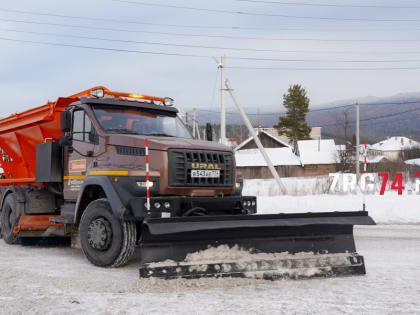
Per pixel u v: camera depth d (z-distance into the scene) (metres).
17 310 4.93
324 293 5.68
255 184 37.75
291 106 81.62
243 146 76.06
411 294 5.65
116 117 8.43
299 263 6.57
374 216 14.88
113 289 5.96
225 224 6.29
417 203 16.33
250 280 6.19
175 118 9.27
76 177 8.48
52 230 9.72
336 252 7.00
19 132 10.44
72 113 8.72
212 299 5.38
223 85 25.02
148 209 6.70
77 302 5.23
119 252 7.27
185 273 6.05
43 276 6.74
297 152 69.50
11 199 10.14
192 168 7.48
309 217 6.84
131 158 7.54
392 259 8.19
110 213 7.39
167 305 5.12
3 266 7.57
